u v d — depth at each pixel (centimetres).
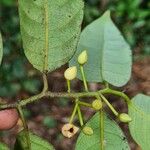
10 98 135
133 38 154
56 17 28
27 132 28
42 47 29
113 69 31
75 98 28
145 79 144
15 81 138
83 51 29
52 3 28
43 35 29
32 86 138
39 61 29
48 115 133
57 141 128
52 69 29
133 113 30
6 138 120
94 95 29
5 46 143
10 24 147
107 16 33
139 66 149
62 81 141
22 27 28
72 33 29
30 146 29
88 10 150
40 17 28
